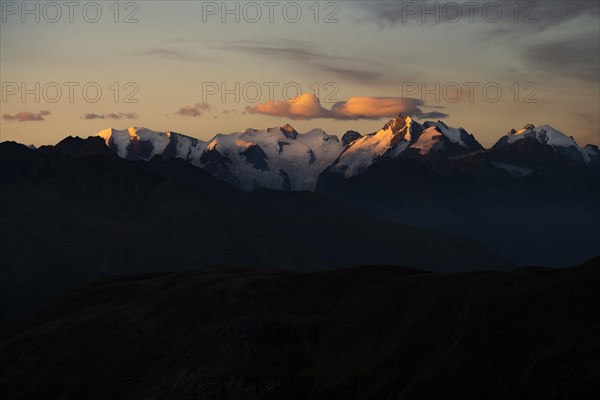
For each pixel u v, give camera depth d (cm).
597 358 11731
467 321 14688
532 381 12288
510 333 13762
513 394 12350
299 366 16450
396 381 14525
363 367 15450
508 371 13150
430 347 14900
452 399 13238
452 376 13600
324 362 16425
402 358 15050
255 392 15750
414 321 16038
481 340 13950
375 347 16088
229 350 17150
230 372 16500
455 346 14212
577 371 11762
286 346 17112
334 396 14950
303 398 15425
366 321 17062
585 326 13100
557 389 11788
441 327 15100
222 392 16075
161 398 16888
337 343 17000
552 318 13625
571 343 12475
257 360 16662
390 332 16375
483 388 13138
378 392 14462
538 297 14200
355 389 15012
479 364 13512
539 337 13388
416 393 13725
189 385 16675
